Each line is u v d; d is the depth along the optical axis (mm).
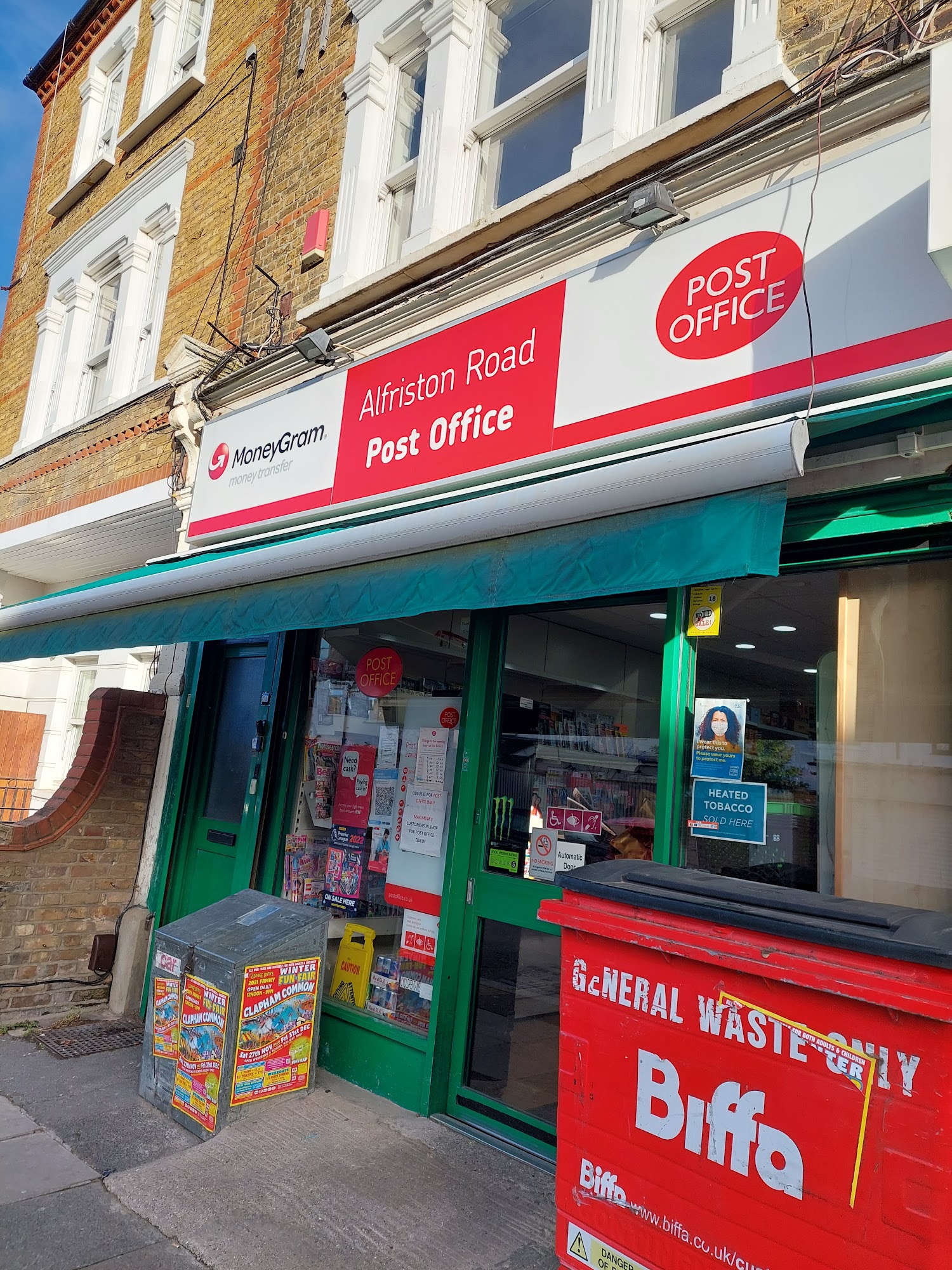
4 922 6090
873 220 3164
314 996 4469
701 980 2297
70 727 10328
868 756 3230
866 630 3314
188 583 5305
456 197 5625
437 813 4805
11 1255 3158
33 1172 3799
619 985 2492
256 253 7211
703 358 3619
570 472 3986
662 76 4688
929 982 1891
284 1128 4094
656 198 3691
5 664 11000
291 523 5840
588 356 4094
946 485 3045
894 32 3398
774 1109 2115
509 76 5672
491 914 4371
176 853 6465
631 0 4691
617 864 2793
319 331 5594
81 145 10891
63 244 10641
